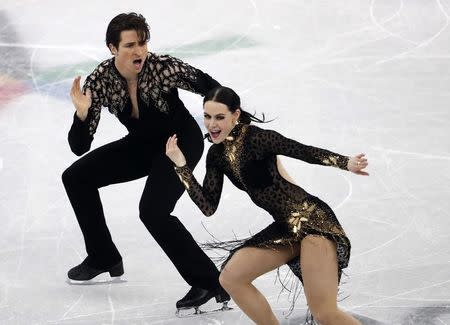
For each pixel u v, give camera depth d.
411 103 20.00
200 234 14.84
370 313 11.95
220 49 23.47
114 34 11.55
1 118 19.84
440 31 24.31
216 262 13.29
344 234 10.20
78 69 22.55
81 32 25.00
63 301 12.71
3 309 12.47
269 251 10.30
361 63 22.36
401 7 25.98
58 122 19.69
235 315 12.09
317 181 16.56
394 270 13.20
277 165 10.39
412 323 11.62
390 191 15.98
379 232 14.45
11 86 21.58
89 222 12.78
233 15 25.75
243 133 10.29
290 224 10.20
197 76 11.98
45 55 23.48
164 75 11.89
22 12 26.59
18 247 14.52
